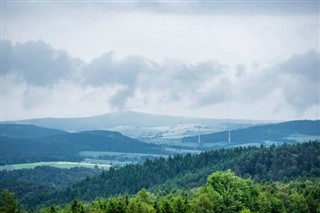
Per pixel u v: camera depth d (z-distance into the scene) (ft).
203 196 490.08
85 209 487.20
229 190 524.52
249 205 531.50
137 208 471.62
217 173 540.93
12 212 463.83
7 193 469.16
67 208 503.61
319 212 583.17
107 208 474.49
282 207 561.84
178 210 487.20
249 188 551.18
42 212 546.26
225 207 512.63
